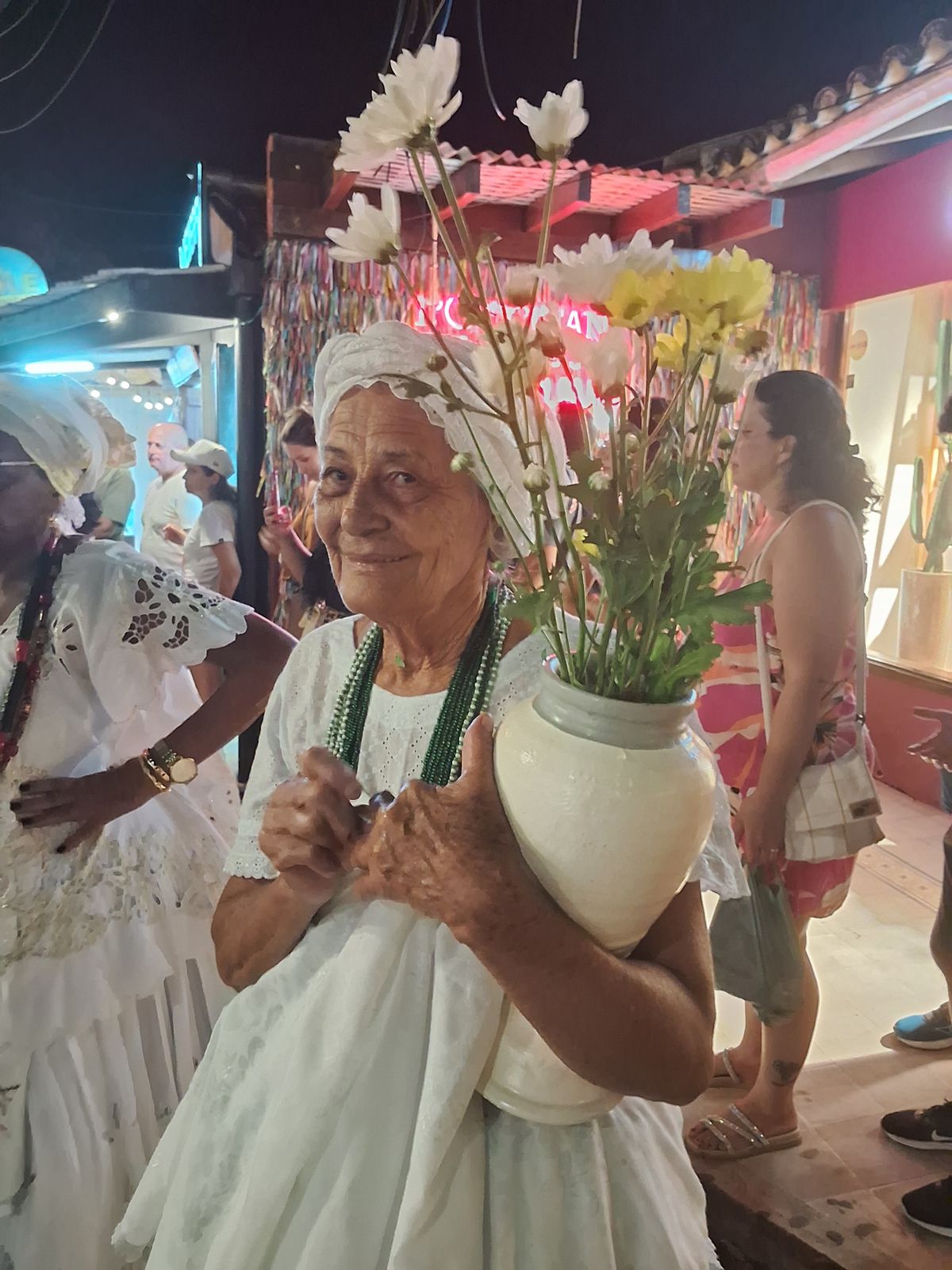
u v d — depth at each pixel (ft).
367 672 3.31
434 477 2.90
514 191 12.57
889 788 14.61
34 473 4.35
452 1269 2.59
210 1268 2.74
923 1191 5.77
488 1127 2.82
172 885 4.89
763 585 2.20
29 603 4.47
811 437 5.60
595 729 2.32
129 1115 4.65
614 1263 2.73
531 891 2.38
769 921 5.82
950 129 10.61
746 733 6.13
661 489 2.27
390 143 2.29
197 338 15.61
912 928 9.84
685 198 12.07
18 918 4.36
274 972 3.05
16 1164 4.33
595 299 2.26
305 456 11.92
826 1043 7.75
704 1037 2.67
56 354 15.28
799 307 15.64
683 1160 3.22
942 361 13.88
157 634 4.61
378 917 2.79
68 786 4.38
